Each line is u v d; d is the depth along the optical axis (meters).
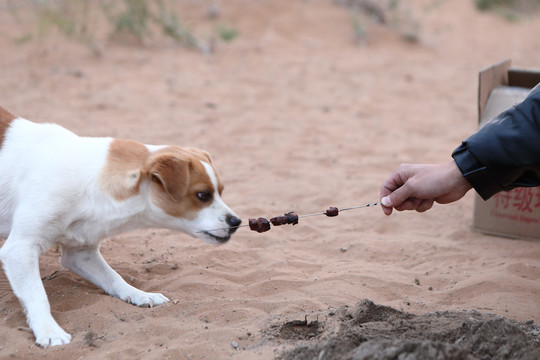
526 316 4.55
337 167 8.34
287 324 4.16
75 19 14.11
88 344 3.95
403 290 5.03
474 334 3.75
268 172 8.04
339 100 11.70
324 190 7.45
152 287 4.91
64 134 4.42
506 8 23.14
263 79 12.70
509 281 5.13
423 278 5.32
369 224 6.57
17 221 4.13
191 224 4.45
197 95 11.27
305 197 7.25
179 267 5.31
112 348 3.91
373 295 4.88
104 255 5.50
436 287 5.17
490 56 16.39
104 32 14.63
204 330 4.11
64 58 12.67
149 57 13.38
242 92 11.71
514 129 3.70
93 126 9.19
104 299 4.52
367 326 3.95
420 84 13.27
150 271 5.24
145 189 4.37
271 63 13.92
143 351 3.88
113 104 10.33
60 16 13.84
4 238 4.49
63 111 9.70
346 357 3.49
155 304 4.54
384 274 5.28
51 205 4.10
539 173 3.81
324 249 5.92
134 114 9.97
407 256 5.80
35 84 10.93
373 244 6.00
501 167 3.77
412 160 8.68
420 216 6.80
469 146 3.82
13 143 4.30
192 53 14.06
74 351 3.87
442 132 10.16
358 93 12.27
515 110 3.75
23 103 9.85
